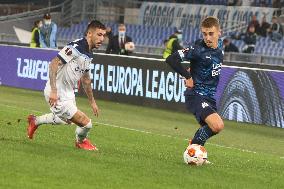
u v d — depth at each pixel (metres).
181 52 20.89
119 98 45.84
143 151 24.05
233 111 39.78
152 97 43.84
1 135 24.59
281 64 57.16
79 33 76.44
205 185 17.98
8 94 47.50
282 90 37.50
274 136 34.44
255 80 38.78
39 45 56.75
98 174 18.19
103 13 78.19
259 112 38.56
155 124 35.75
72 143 23.92
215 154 25.06
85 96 48.00
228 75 40.06
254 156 25.59
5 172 17.50
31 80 51.81
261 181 19.47
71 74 22.11
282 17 67.31
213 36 20.84
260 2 70.38
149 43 73.06
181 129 34.44
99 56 47.12
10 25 80.25
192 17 73.31
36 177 17.23
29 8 83.94
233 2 71.94
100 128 30.75
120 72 45.81
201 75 21.11
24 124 28.89
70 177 17.52
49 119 22.84
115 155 21.80
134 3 77.81
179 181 18.17
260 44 63.78
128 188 16.81
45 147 21.94
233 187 18.06
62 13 80.44
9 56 53.91
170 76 42.78
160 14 75.62
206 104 21.02
